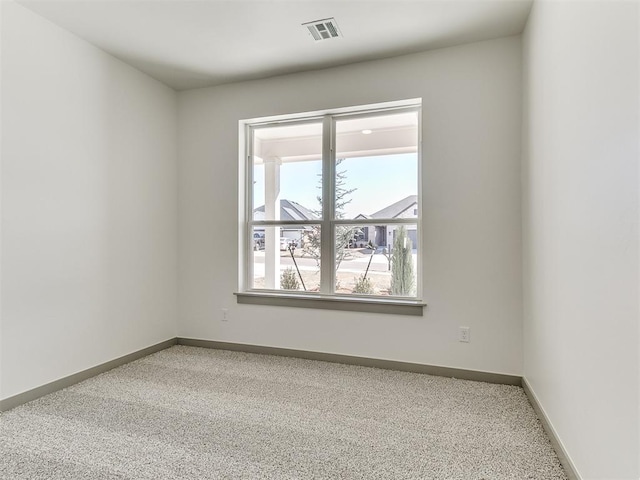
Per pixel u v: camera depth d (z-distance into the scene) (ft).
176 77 10.89
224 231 11.39
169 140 11.59
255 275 11.50
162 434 6.25
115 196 9.68
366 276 10.28
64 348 8.31
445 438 6.17
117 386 8.39
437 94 9.21
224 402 7.55
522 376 8.46
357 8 7.55
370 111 10.26
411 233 9.87
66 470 5.24
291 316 10.65
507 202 8.64
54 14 7.72
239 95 11.21
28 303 7.55
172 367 9.70
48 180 7.96
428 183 9.28
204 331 11.62
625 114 3.57
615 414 3.76
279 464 5.41
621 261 3.65
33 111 7.64
